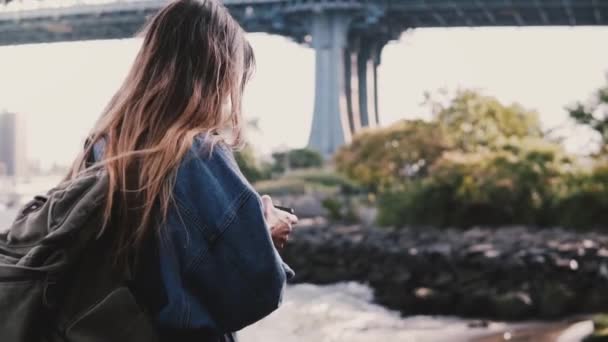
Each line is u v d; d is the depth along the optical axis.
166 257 1.43
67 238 1.40
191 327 1.41
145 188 1.44
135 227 1.44
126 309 1.40
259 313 1.45
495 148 23.06
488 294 13.37
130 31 58.12
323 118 69.62
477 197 20.19
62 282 1.41
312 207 30.48
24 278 1.38
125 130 1.52
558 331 10.91
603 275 13.79
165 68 1.56
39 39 61.78
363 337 11.11
